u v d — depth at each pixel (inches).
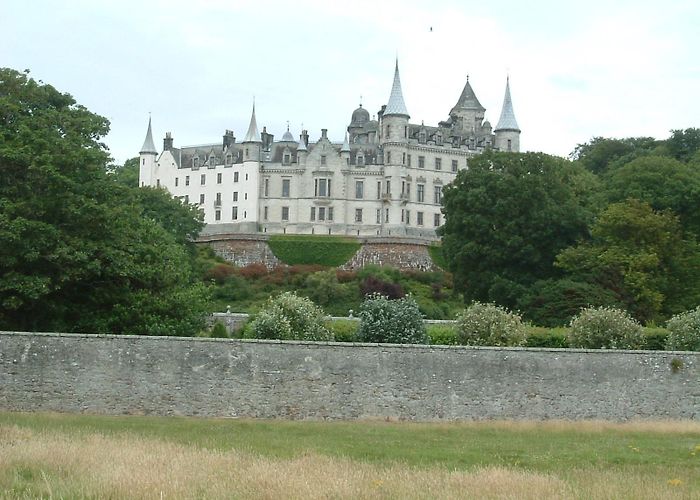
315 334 1753.2
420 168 6550.2
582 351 1496.1
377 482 816.3
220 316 2503.7
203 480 808.9
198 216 4766.2
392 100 6505.9
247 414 1419.8
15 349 1402.6
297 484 791.7
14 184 1716.3
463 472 889.5
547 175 3191.4
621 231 2753.4
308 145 6658.5
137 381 1412.4
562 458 1059.3
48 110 1838.1
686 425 1379.2
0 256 1630.2
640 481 869.8
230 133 6815.9
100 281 1769.2
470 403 1456.7
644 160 3351.4
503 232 3041.3
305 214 6441.9
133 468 843.4
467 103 7096.5
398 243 5634.8
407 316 1781.5
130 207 1916.8
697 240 3083.2
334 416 1429.6
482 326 1781.5
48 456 893.8
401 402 1443.2
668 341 1752.0
